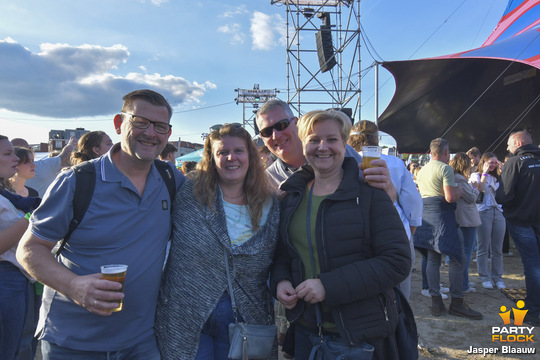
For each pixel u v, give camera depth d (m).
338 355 1.55
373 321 1.57
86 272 1.60
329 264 1.64
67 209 1.56
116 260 1.62
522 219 3.86
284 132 2.54
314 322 1.70
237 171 1.85
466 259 4.71
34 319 2.68
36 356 3.42
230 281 1.76
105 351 1.60
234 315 1.75
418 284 5.37
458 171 4.55
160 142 1.70
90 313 1.59
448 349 3.36
